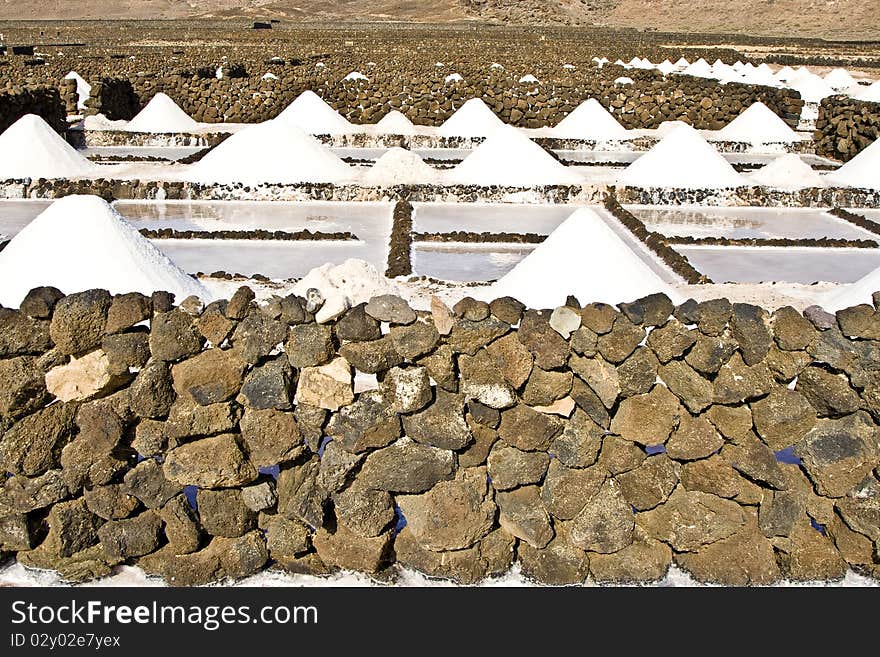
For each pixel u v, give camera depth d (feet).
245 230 35.99
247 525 12.88
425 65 74.69
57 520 12.71
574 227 22.02
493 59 85.61
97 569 12.98
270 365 12.30
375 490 12.56
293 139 44.75
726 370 12.37
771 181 46.29
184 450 12.42
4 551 13.00
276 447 12.47
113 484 12.75
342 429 12.37
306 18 213.87
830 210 43.29
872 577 12.92
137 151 56.29
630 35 165.78
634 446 12.67
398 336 12.10
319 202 42.57
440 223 38.52
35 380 12.30
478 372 12.30
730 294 26.37
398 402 12.23
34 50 100.48
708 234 37.99
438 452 12.46
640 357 12.34
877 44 155.12
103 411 12.48
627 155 59.41
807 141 62.03
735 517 12.81
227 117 66.80
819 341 12.25
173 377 12.36
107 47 109.09
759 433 12.56
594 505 12.73
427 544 12.73
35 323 12.20
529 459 12.59
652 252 34.58
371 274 14.93
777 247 35.88
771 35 197.57
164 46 112.57
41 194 41.68
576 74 74.59
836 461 12.50
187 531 12.71
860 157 48.16
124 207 40.73
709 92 67.10
